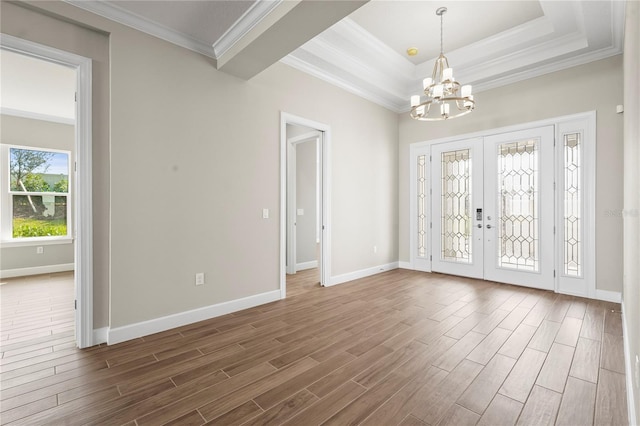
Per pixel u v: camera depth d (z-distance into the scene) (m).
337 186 4.46
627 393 1.76
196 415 1.63
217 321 3.01
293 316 3.14
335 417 1.61
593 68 3.62
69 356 2.30
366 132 4.93
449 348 2.39
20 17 2.22
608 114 3.52
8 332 2.77
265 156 3.57
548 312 3.17
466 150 4.75
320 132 4.35
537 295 3.77
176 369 2.11
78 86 2.45
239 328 2.83
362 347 2.43
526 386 1.87
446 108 3.37
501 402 1.72
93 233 2.51
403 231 5.59
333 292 4.02
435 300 3.63
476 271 4.66
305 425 1.55
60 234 5.54
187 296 2.96
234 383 1.93
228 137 3.25
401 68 4.48
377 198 5.16
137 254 2.66
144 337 2.65
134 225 2.65
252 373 2.05
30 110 5.08
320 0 2.16
